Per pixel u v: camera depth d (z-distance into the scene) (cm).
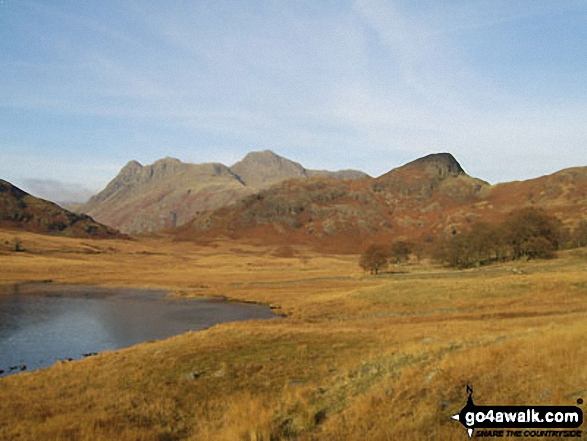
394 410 1284
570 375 1219
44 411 1702
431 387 1379
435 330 2861
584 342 1495
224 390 1933
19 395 1933
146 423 1600
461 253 11906
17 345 4488
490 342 1925
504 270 8919
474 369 1455
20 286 10775
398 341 2578
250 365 2248
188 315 6525
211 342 2781
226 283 11338
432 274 10069
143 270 15525
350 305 5691
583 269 7619
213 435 1430
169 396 1878
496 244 11338
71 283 11575
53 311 6969
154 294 9412
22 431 1471
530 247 10312
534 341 1633
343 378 1850
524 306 4338
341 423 1304
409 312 4875
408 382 1483
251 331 3144
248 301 8062
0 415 1645
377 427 1200
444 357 1711
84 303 7950
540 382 1215
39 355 4016
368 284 9181
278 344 2703
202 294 9075
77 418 1600
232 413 1574
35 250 18650
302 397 1662
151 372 2233
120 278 12619
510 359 1480
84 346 4441
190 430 1561
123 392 1944
